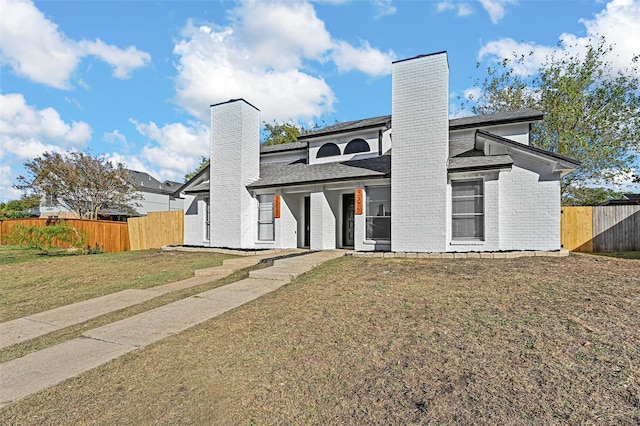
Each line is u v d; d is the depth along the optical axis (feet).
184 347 15.72
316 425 9.77
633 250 44.75
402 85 38.58
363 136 52.31
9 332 20.45
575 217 47.01
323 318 17.85
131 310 23.16
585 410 9.45
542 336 13.98
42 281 34.68
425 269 27.50
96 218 95.25
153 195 137.28
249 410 10.66
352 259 34.45
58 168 87.25
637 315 15.43
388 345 14.29
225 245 49.70
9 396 12.19
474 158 38.04
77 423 10.43
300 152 63.26
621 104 62.39
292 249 46.73
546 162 36.19
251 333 16.75
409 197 37.76
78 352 16.06
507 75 75.97
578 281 21.45
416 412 9.93
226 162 49.93
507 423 9.15
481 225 36.37
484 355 12.84
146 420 10.39
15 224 66.64
